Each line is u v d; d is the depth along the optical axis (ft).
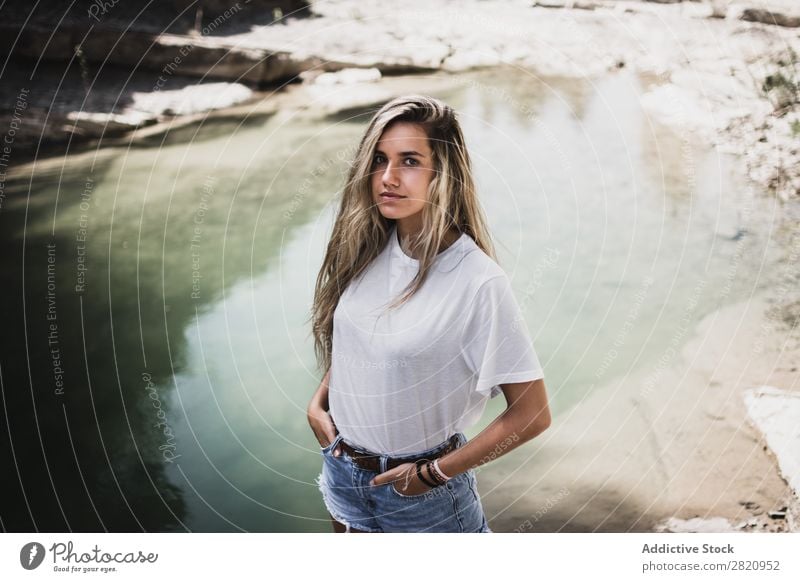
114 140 11.92
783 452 6.81
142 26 12.62
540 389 3.85
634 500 6.53
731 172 10.91
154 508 6.64
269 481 6.95
